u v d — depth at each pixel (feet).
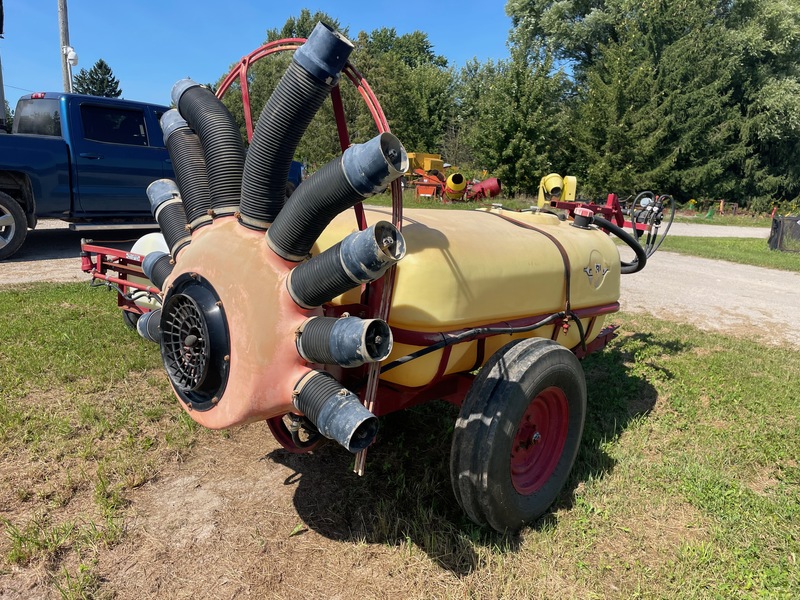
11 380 13.26
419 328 7.93
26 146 25.52
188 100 8.38
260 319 6.78
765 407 14.74
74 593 7.43
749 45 110.73
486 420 8.09
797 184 119.14
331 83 6.63
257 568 8.15
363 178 5.95
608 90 105.91
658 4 111.75
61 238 33.73
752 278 37.91
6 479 9.80
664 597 8.02
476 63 153.17
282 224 6.71
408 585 7.96
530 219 11.87
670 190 113.91
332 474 10.53
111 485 9.85
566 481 10.49
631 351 18.78
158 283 9.31
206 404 7.30
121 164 28.50
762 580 8.43
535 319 9.97
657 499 10.30
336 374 8.21
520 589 8.01
